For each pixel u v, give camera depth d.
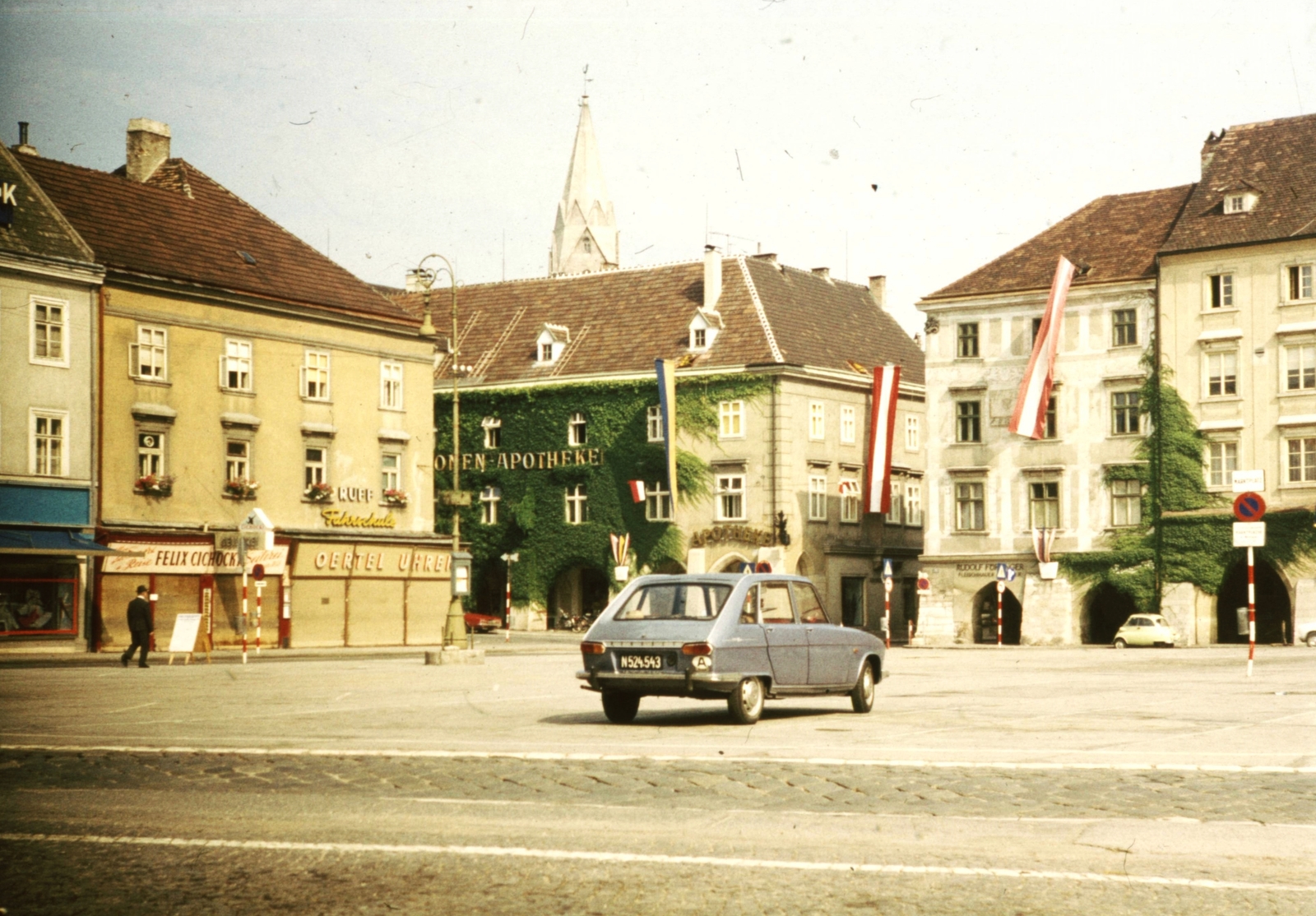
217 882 8.37
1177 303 64.06
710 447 74.06
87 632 47.28
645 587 19.16
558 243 146.62
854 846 9.63
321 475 56.75
